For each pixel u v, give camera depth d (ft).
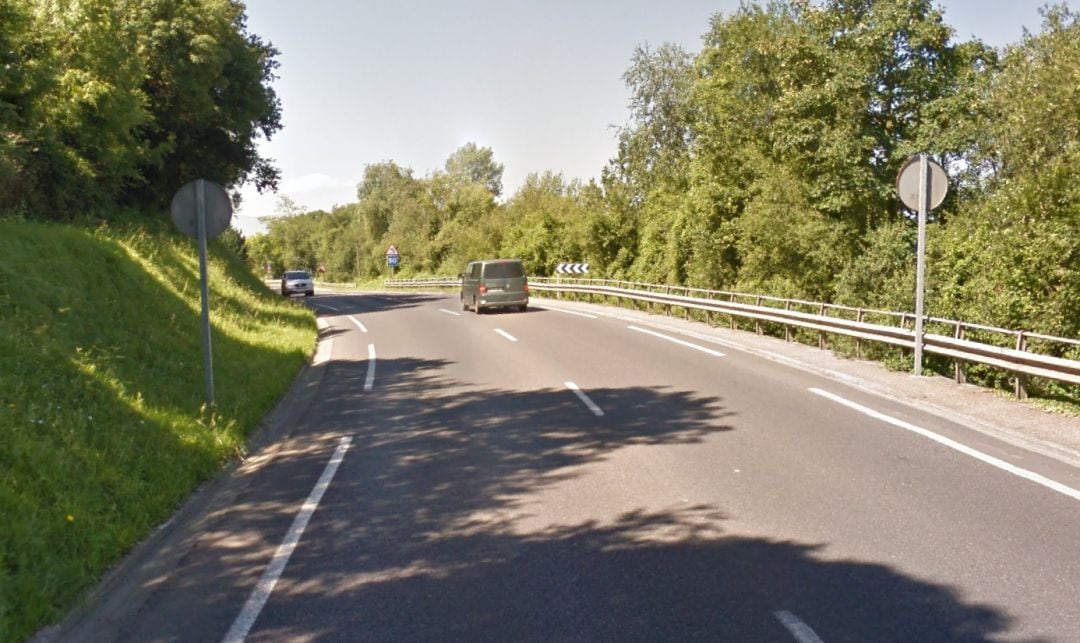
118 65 73.56
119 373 34.55
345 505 24.53
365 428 35.63
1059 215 44.01
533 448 30.68
